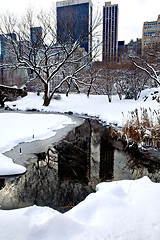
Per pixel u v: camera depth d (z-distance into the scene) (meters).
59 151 6.29
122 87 20.78
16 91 21.06
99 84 23.38
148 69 18.45
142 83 20.56
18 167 4.66
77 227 1.66
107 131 9.76
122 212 1.90
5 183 4.03
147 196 2.16
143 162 5.46
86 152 6.35
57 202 3.32
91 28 15.34
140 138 6.80
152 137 6.69
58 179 4.28
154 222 1.70
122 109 14.83
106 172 4.73
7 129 8.04
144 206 1.96
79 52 19.38
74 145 7.07
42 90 24.44
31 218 1.80
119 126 10.52
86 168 4.99
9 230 1.51
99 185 2.80
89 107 17.81
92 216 1.91
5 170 4.46
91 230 1.64
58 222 1.67
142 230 1.61
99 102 19.69
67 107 18.03
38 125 9.34
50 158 5.60
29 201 3.35
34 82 25.05
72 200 3.39
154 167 5.10
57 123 10.61
